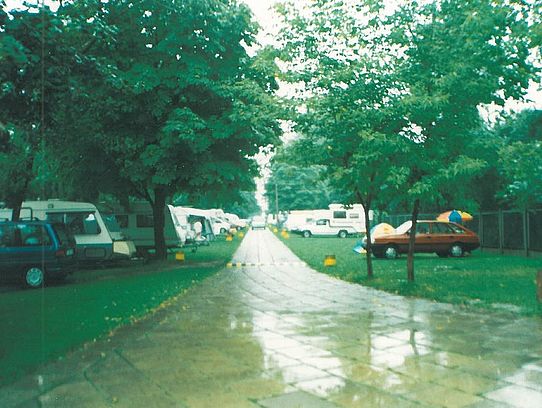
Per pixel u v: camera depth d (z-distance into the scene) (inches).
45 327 303.9
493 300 385.1
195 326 312.2
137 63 684.1
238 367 223.9
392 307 375.6
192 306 387.2
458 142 443.5
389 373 213.3
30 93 379.6
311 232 1884.8
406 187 457.4
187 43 685.9
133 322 325.1
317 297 429.7
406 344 262.1
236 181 794.2
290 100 477.7
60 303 402.9
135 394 189.9
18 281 552.7
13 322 320.5
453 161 442.3
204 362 232.1
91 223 764.0
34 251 546.9
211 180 697.6
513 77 433.1
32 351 245.9
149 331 298.2
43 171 813.9
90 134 674.2
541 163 461.1
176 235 1018.7
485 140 445.4
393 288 461.4
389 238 852.0
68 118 603.2
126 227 1031.0
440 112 426.3
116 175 793.6
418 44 443.2
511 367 220.1
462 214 1023.6
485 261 768.9
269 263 780.6
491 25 411.8
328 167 507.8
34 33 356.2
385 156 435.5
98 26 459.5
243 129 678.5
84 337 276.5
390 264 734.5
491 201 1008.9
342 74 440.1
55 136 633.0
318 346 260.1
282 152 518.9
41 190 1010.7
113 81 457.1
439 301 397.7
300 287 495.8
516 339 270.2
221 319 334.6
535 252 848.3
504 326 302.4
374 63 441.7
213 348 257.4
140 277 603.2
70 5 573.9
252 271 655.1
